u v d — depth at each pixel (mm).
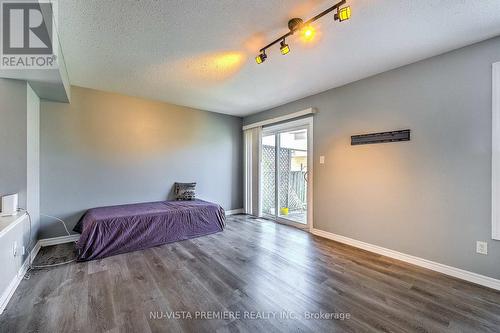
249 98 3990
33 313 1702
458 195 2305
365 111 3051
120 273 2359
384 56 2484
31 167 2641
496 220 2084
